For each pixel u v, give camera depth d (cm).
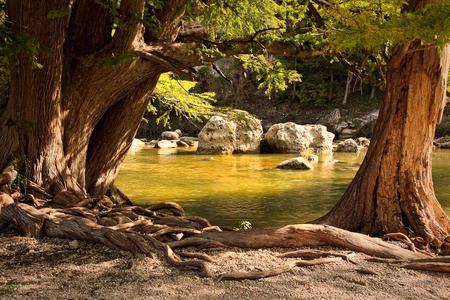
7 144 825
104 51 834
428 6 588
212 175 1689
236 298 479
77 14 870
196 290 497
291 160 1869
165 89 1205
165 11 870
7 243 651
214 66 1101
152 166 1952
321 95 4253
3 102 920
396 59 715
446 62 708
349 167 1911
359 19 630
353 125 3853
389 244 639
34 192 799
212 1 888
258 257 604
